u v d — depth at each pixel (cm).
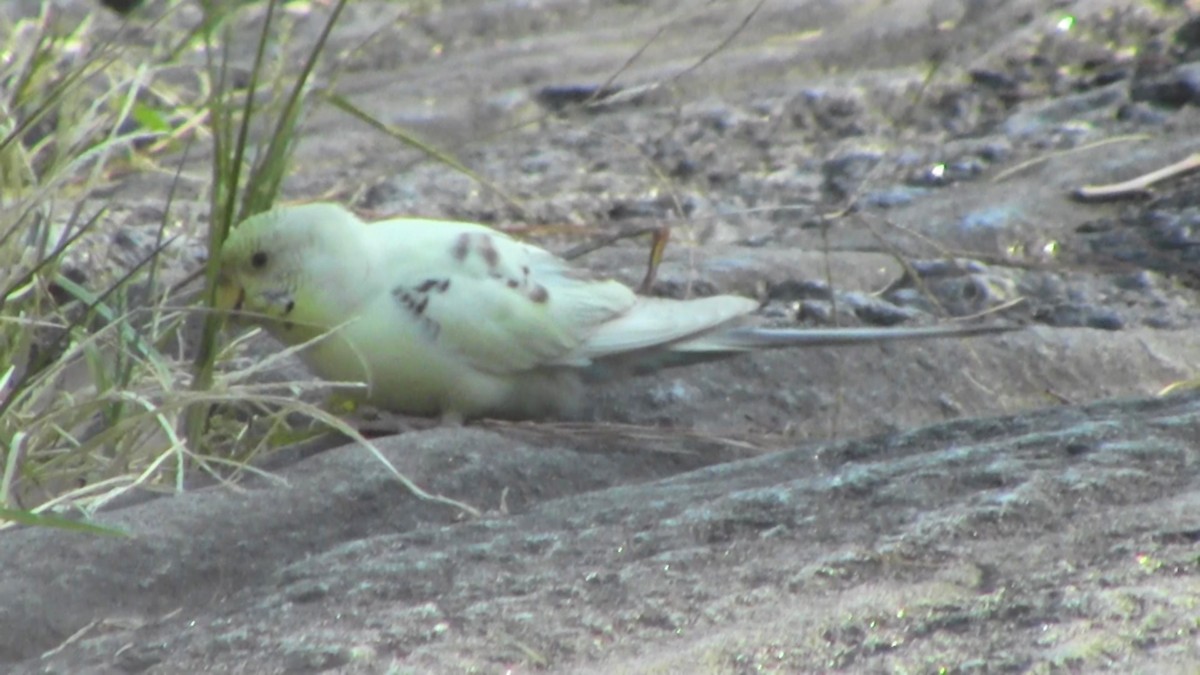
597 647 566
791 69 1581
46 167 1106
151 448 845
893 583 596
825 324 1035
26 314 910
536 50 1694
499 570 633
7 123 1065
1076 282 1099
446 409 852
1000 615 562
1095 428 713
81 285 995
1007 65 1523
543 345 843
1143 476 661
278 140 930
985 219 1202
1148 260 1128
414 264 830
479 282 834
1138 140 1323
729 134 1445
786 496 676
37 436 814
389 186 1339
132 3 1697
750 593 597
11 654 618
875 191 1301
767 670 543
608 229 1150
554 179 1370
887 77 1525
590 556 642
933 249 1162
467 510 735
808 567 611
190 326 991
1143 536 607
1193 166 1244
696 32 1711
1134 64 1491
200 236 1139
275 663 564
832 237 1218
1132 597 560
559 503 714
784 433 896
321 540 709
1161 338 994
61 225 1076
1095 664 524
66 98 1073
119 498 788
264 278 822
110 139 1023
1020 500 643
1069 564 594
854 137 1423
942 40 1592
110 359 925
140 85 1198
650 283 1020
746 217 1280
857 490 676
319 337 799
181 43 1382
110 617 642
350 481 751
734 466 753
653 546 646
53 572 662
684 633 573
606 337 856
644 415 910
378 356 826
